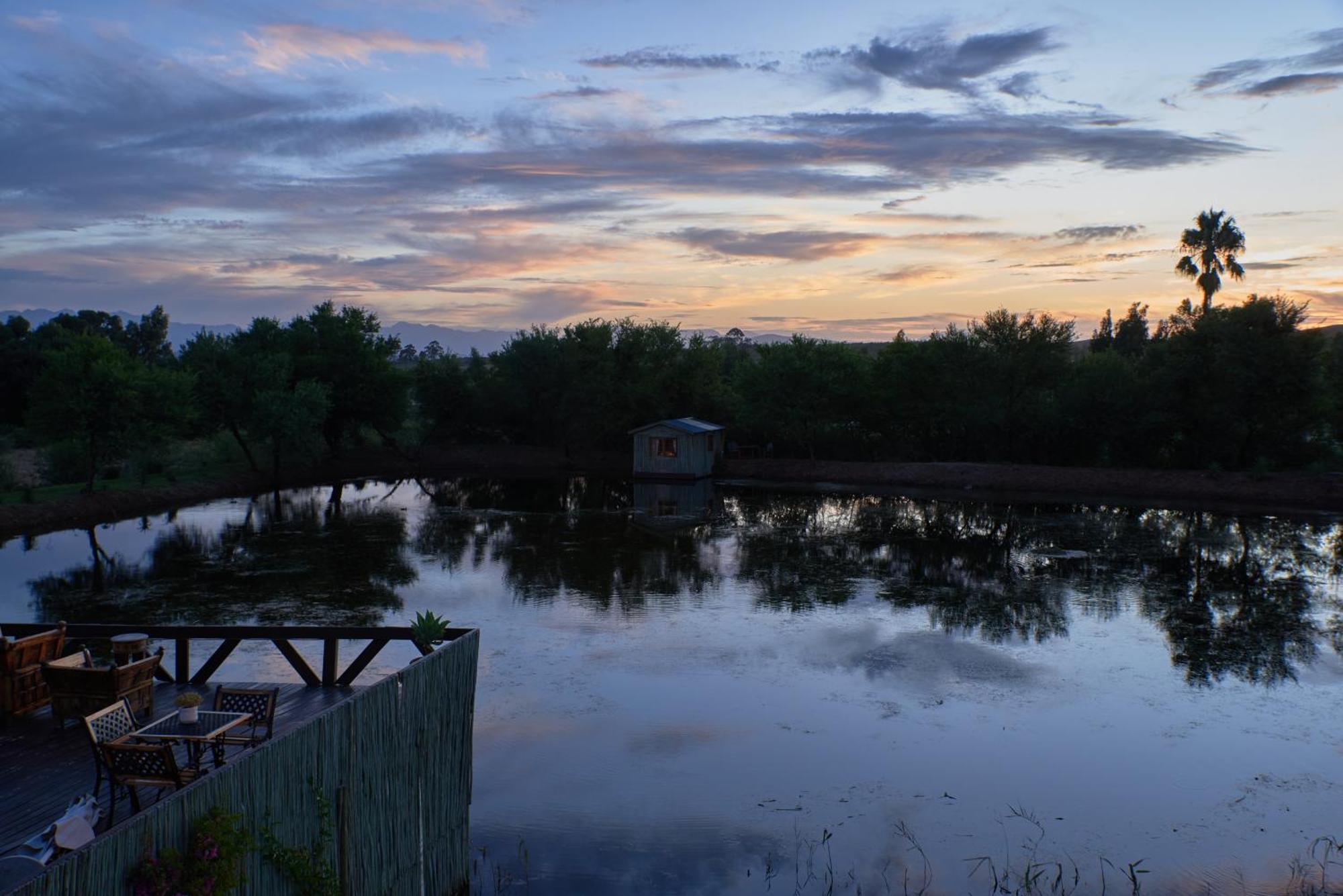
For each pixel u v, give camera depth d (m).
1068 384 50.91
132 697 10.14
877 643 19.97
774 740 14.65
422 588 25.02
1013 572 27.45
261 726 10.07
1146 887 10.32
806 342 56.53
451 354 65.50
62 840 7.25
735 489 48.59
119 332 102.00
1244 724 15.38
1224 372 45.28
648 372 61.25
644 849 11.20
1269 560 29.19
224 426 49.66
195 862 6.41
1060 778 13.30
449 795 10.28
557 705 16.19
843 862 10.91
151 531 34.47
